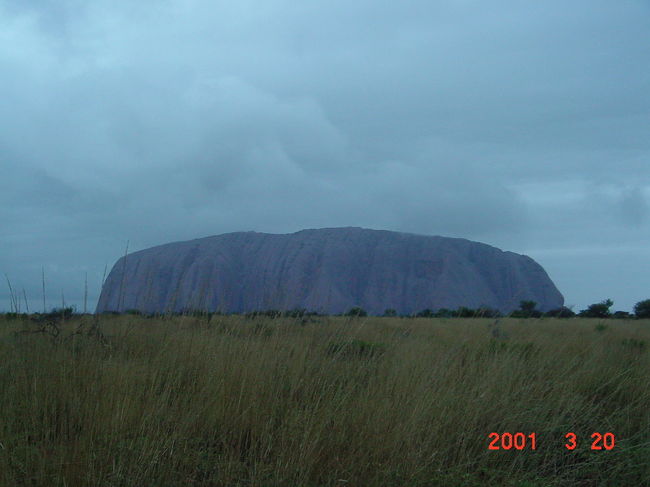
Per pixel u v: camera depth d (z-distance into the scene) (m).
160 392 5.28
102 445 4.22
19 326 6.60
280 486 4.09
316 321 6.77
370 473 4.44
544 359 6.71
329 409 4.80
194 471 4.21
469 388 5.67
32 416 4.45
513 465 4.76
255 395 5.14
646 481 4.83
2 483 3.70
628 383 6.61
